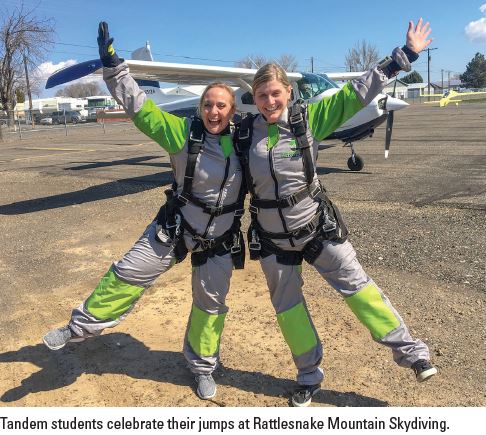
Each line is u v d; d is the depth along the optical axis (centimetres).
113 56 246
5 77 3966
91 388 301
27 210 854
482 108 3669
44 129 4156
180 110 1605
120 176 1205
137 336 364
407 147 1465
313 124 249
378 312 260
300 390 277
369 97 247
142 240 272
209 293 276
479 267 462
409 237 568
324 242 259
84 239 648
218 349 292
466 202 720
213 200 259
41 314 414
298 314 275
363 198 792
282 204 251
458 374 297
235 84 1247
